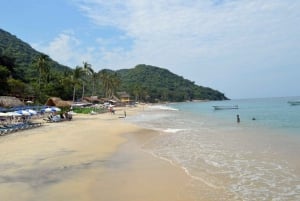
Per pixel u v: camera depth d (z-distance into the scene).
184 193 11.84
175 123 44.88
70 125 40.75
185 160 17.89
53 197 11.51
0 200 11.10
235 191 11.90
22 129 34.34
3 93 67.50
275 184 12.65
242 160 17.42
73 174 14.90
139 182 13.53
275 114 58.69
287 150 19.84
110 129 35.69
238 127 36.41
